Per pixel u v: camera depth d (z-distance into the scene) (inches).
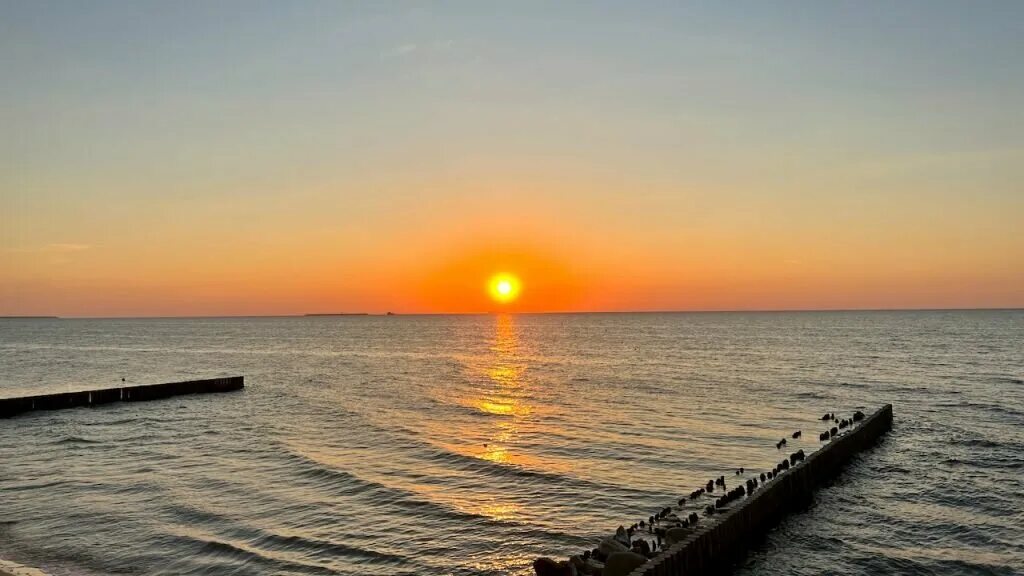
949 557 812.6
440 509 949.2
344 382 2773.1
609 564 682.2
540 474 1144.8
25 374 3267.7
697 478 1123.9
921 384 2444.6
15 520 904.9
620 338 6432.1
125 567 743.1
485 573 735.7
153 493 1031.0
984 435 1491.1
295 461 1243.2
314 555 778.2
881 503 1013.8
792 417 1740.9
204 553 781.9
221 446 1413.6
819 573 768.9
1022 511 978.7
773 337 6151.6
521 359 4005.9
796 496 979.3
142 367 3661.4
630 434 1507.1
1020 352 3988.7
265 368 3540.8
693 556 695.1
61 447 1434.5
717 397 2138.3
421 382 2741.1
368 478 1113.4
